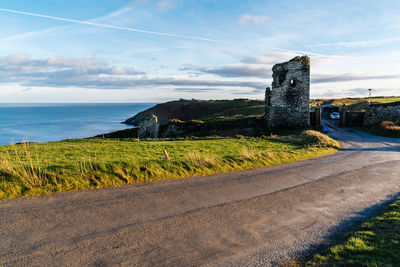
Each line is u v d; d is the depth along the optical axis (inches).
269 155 701.3
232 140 1065.5
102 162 478.3
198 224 286.0
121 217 296.5
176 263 211.0
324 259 213.8
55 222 275.6
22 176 374.9
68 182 389.4
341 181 489.1
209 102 4936.0
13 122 5561.0
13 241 234.8
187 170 514.9
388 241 233.0
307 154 807.1
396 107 1695.4
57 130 3846.0
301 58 1381.6
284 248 239.5
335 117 2288.4
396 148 1011.9
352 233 263.1
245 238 257.3
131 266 205.6
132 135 1471.5
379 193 415.2
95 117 7347.4
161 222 287.9
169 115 4468.5
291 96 1412.4
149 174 466.0
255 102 4675.2
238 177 501.4
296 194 404.2
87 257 216.1
